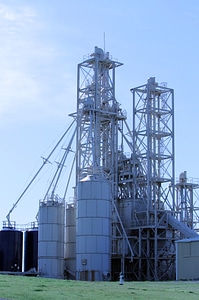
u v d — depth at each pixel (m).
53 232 107.50
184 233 110.69
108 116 119.31
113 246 110.88
